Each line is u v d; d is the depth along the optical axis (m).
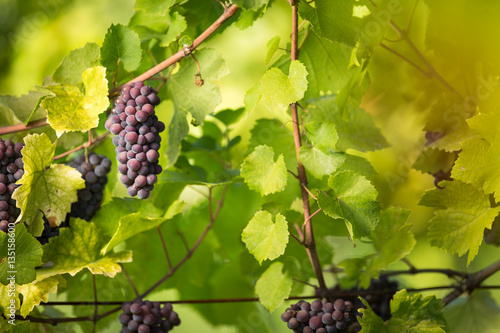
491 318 1.78
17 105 1.60
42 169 1.55
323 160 1.53
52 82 1.58
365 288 1.65
